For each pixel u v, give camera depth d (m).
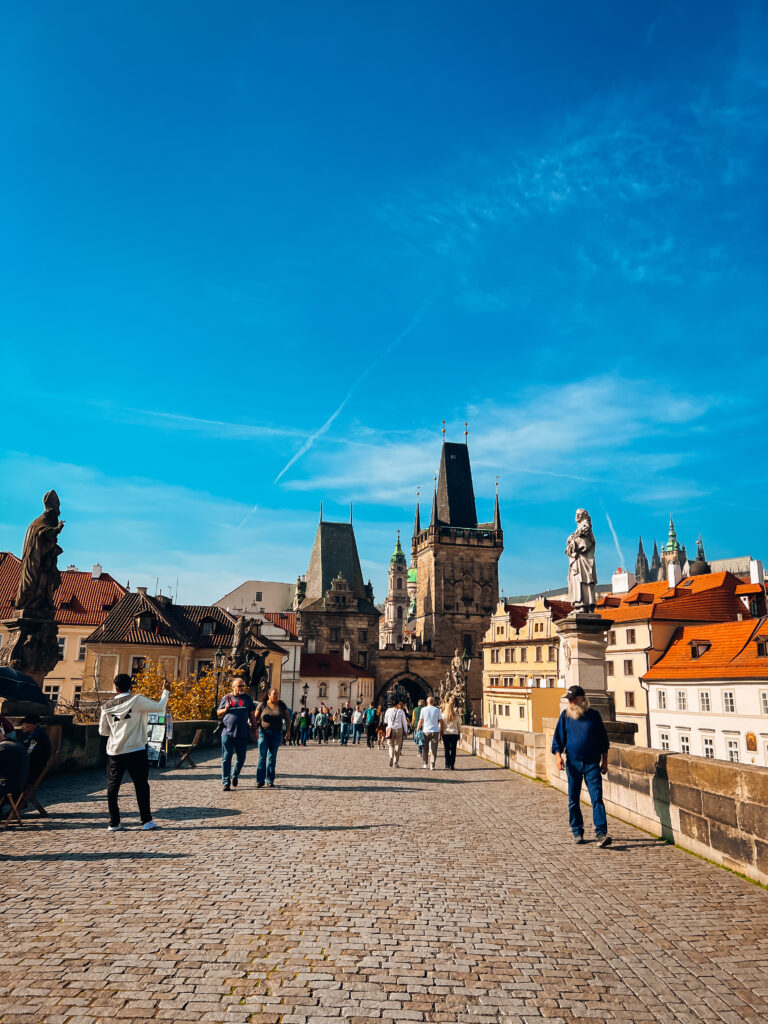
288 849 9.25
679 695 59.06
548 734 17.20
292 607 127.31
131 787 15.27
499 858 9.09
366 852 9.20
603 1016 4.95
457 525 135.62
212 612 80.38
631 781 11.64
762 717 49.72
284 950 5.84
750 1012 5.05
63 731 17.25
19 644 18.02
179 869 8.18
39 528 18.53
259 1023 4.70
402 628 185.12
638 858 9.23
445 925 6.54
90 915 6.54
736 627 57.53
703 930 6.55
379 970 5.54
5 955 5.59
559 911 7.02
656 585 81.31
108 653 65.69
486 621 130.00
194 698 52.12
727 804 8.75
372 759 24.52
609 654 69.75
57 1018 4.66
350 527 127.94
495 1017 4.89
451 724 21.17
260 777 15.50
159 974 5.33
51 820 11.25
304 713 41.34
